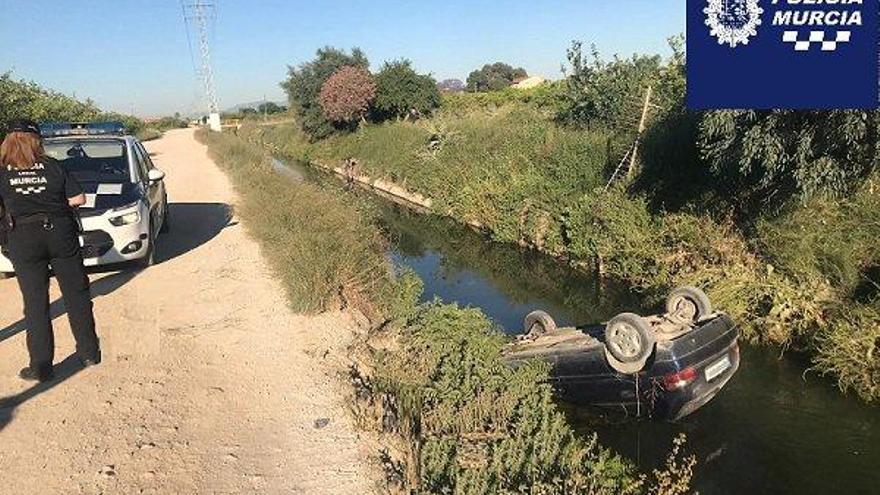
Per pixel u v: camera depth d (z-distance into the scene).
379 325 7.14
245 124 69.38
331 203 11.62
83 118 32.72
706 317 6.27
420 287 8.22
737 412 6.36
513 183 14.73
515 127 19.25
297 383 5.50
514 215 14.08
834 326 7.10
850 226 7.82
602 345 5.98
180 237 11.45
